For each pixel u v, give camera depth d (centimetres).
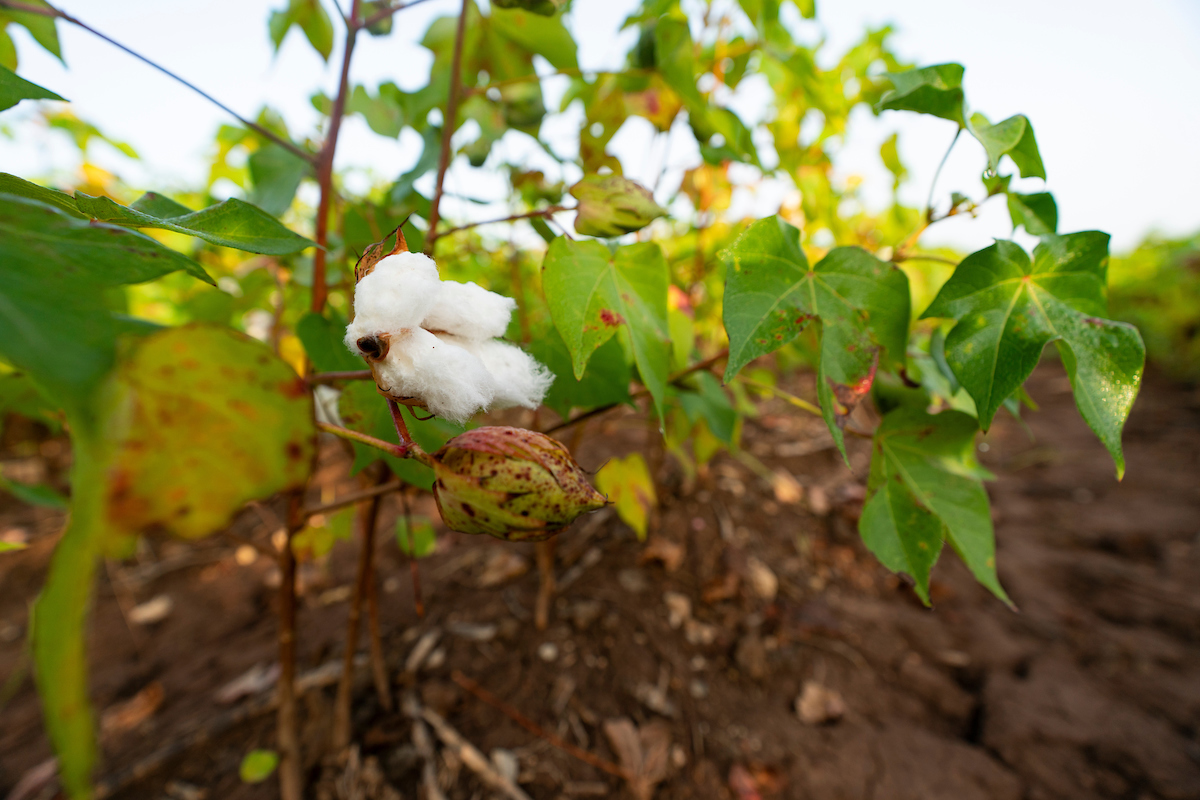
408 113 33
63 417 25
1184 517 65
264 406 10
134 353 10
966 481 22
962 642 45
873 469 23
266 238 15
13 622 50
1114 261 184
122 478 9
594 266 19
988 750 35
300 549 29
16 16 25
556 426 24
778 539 55
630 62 30
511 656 39
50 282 10
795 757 34
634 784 31
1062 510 69
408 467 20
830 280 19
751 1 31
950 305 18
